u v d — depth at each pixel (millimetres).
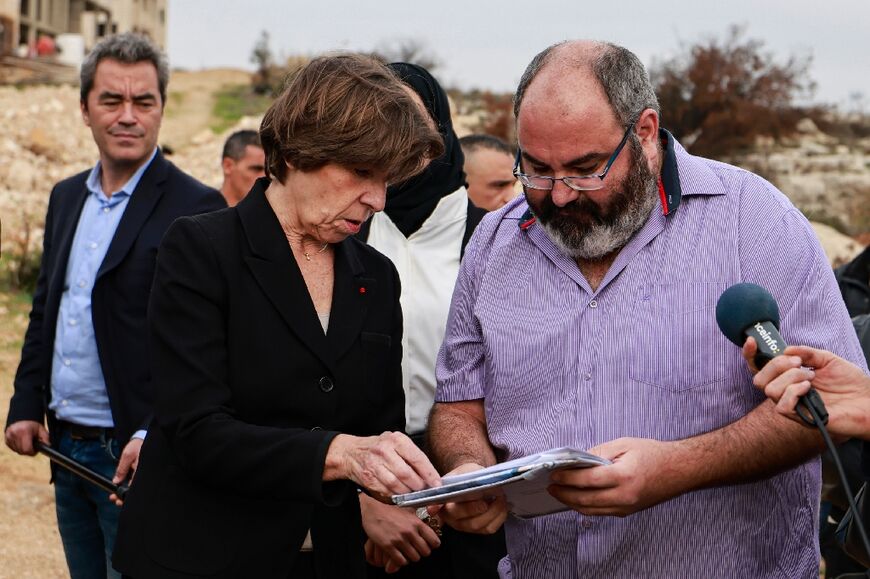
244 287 3004
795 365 2572
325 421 3045
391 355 3240
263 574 2973
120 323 4379
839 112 39219
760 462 2900
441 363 3506
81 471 4348
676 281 3107
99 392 4492
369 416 3184
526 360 3223
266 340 2990
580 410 3133
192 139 26578
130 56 4574
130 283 4391
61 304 4590
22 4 35156
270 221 3055
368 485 2771
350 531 3145
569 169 3021
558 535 3195
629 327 3119
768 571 3090
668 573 3082
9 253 15102
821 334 3025
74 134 22609
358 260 3215
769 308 2719
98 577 4754
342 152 2902
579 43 3115
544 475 2674
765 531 3084
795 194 31297
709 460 2879
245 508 2969
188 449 2891
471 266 3467
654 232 3146
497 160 6590
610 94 3020
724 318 2752
